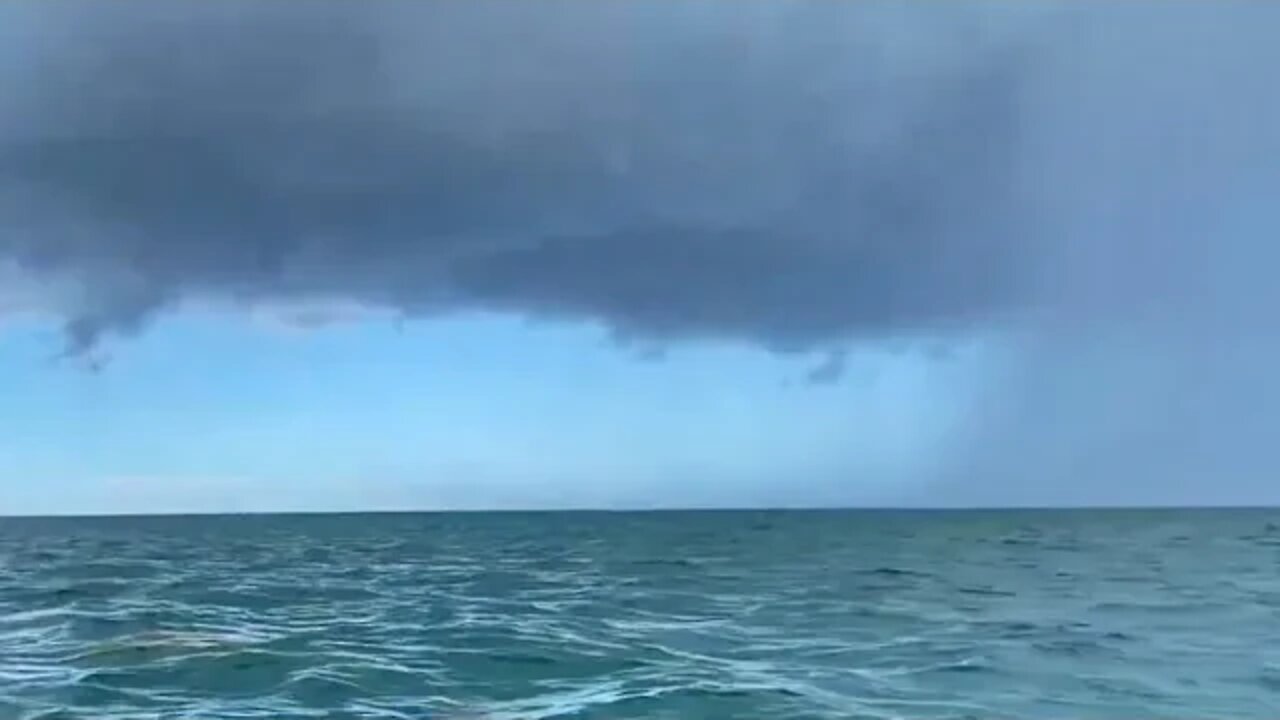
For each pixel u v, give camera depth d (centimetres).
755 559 4978
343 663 1806
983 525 10862
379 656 1878
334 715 1429
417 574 3994
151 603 2770
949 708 1453
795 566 4328
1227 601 2714
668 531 10100
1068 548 5744
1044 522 11888
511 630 2234
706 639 2098
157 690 1600
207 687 1620
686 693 1548
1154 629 2192
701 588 3297
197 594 3058
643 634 2172
